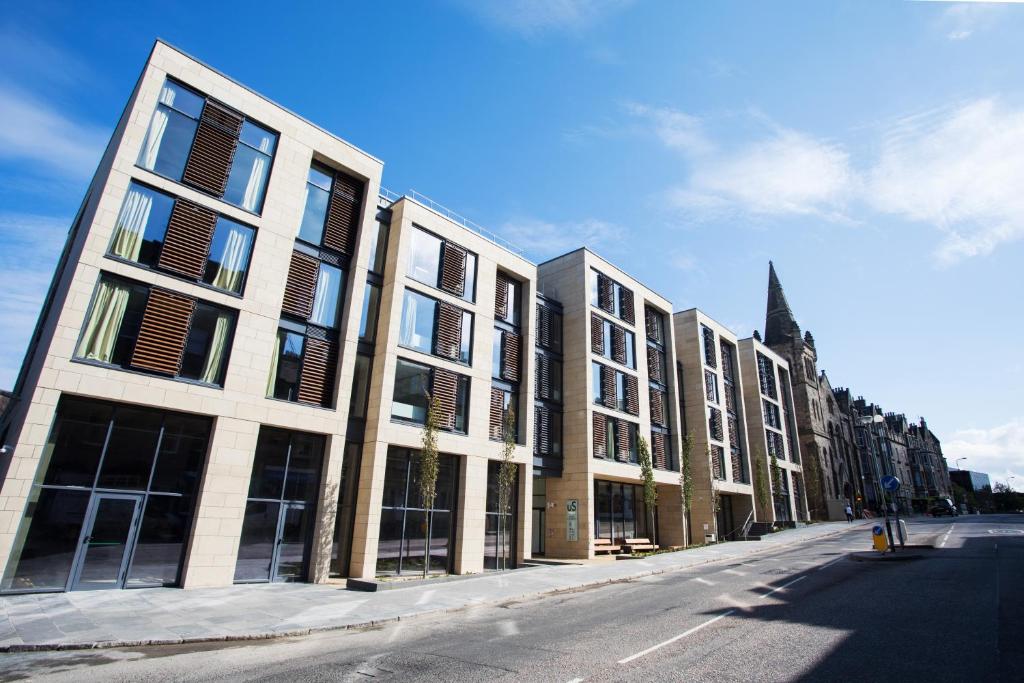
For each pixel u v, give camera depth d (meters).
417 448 20.45
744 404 44.81
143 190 15.64
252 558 16.08
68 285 14.54
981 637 8.14
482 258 25.30
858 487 63.78
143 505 14.45
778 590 13.47
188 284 15.93
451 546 21.34
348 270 20.28
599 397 29.58
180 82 16.83
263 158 18.53
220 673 7.41
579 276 30.58
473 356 23.80
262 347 17.09
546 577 18.20
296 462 17.61
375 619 11.30
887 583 13.64
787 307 58.78
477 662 7.77
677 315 39.97
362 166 21.03
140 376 14.59
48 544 12.92
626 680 6.70
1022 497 103.81
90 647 8.80
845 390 69.00
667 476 32.88
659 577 18.14
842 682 6.40
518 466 25.05
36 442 12.84
